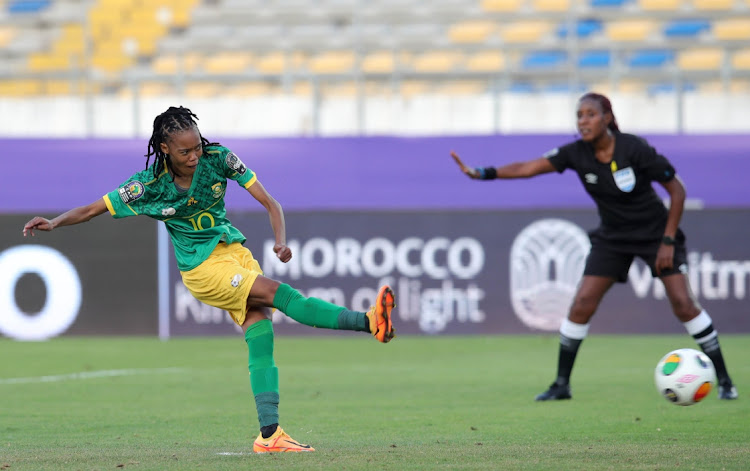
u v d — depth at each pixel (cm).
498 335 4838
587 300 2575
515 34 7294
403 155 5200
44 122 6294
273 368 1697
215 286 1667
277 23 7575
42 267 4934
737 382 2977
